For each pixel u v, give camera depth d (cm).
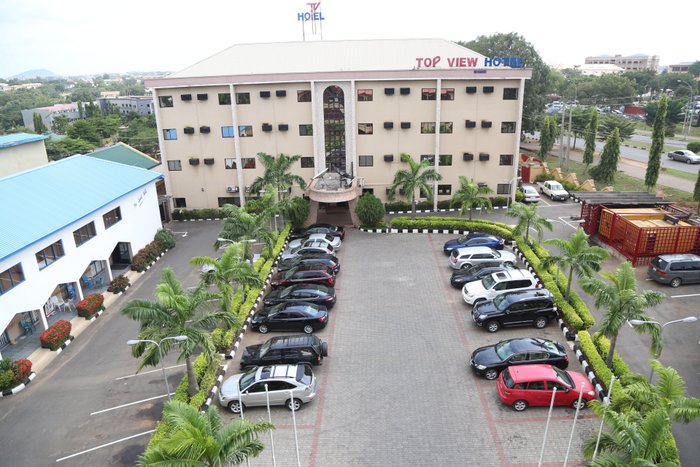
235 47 4762
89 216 3134
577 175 6053
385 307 2934
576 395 1984
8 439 2025
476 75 4391
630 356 2372
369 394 2159
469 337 2584
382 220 4362
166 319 1945
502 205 4812
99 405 2211
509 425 1939
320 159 4688
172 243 4128
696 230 3259
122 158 4816
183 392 2155
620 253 3491
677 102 9138
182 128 4703
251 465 1791
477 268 3147
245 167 4781
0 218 2659
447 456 1798
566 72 18025
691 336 2531
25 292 2572
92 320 2986
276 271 3556
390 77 4400
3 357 2588
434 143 4647
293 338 2403
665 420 1332
